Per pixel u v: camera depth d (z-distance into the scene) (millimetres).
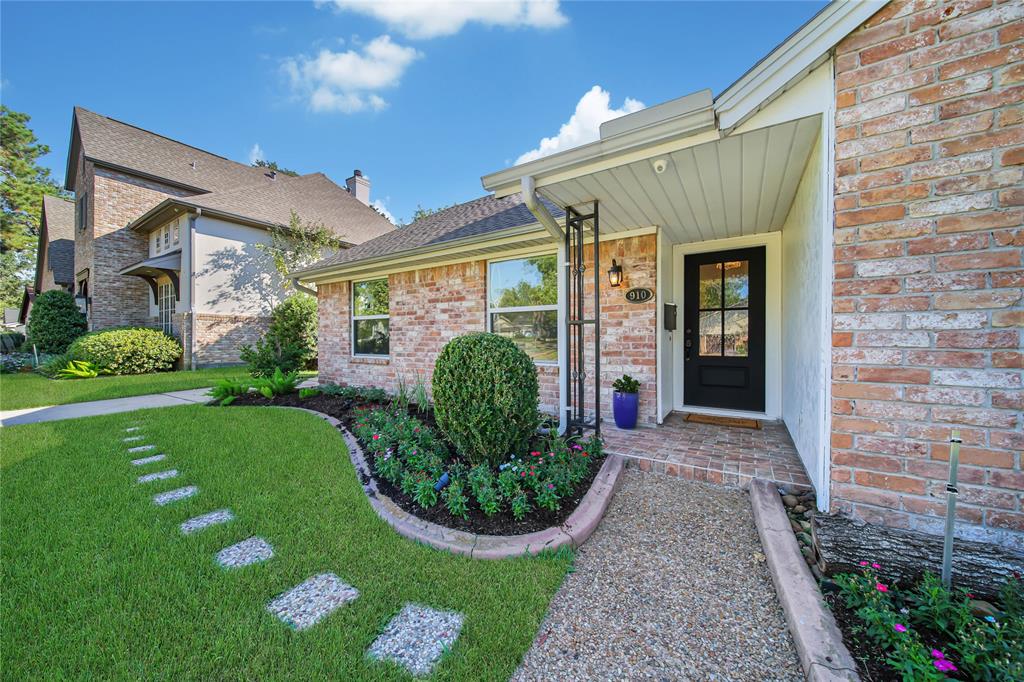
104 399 7344
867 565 1784
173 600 1873
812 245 2650
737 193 3385
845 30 2029
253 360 9141
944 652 1449
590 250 4918
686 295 5293
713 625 1771
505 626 1744
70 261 19406
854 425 2102
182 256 11852
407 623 1763
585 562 2238
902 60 1952
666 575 2113
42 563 2143
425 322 6488
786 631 1725
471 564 2180
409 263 6383
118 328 11711
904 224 1962
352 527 2557
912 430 1963
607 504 2838
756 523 2535
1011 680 1254
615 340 4707
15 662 1516
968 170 1836
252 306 12859
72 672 1479
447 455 3666
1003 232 1778
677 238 4965
